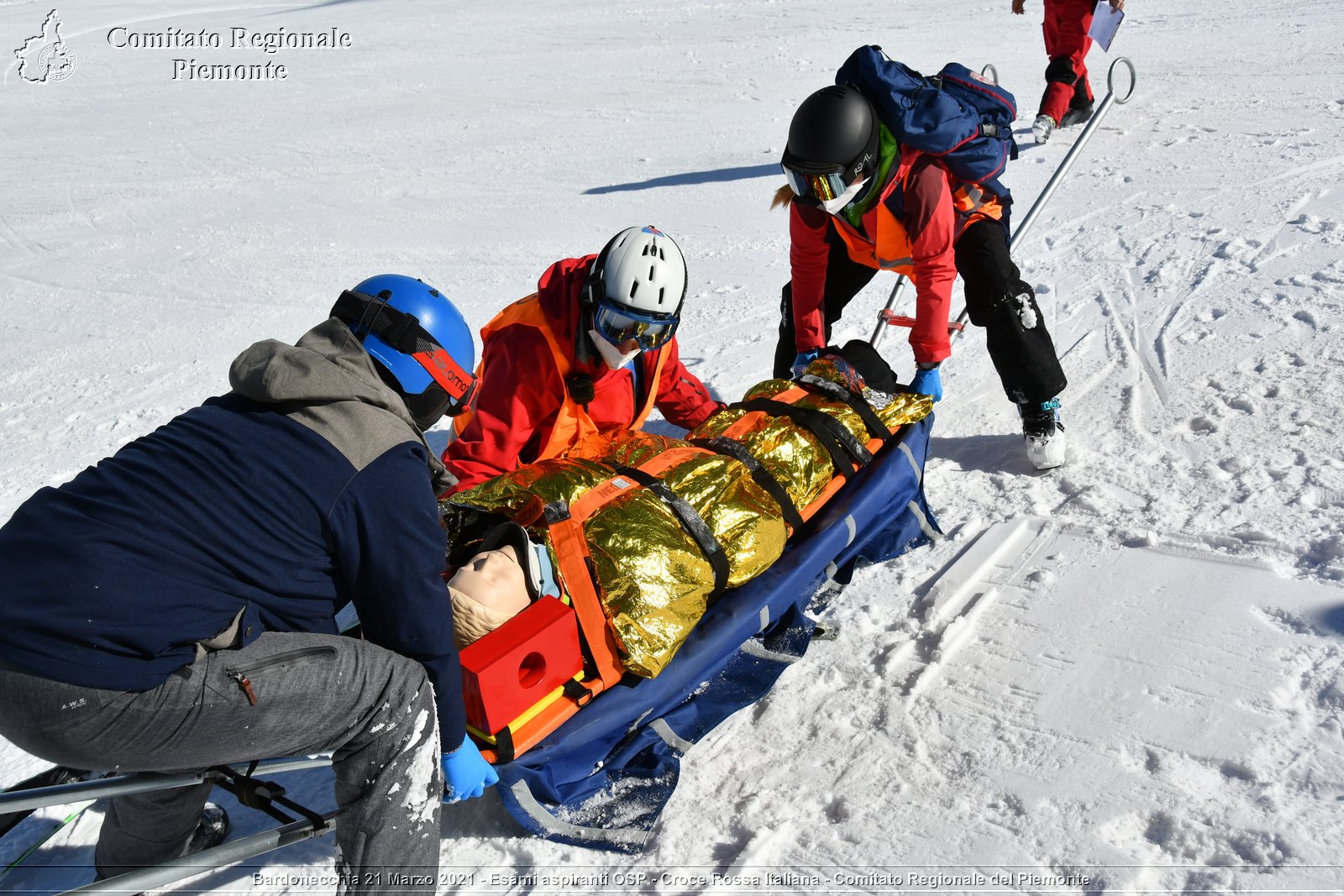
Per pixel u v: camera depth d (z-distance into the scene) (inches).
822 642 125.6
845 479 137.9
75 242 379.9
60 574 69.8
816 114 133.3
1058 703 107.9
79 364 261.3
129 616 69.9
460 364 92.8
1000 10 597.0
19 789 91.2
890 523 142.2
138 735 71.7
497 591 103.4
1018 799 96.8
